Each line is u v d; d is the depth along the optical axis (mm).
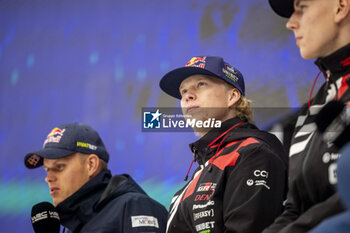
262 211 2863
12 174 8000
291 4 2703
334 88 2346
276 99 6594
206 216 3000
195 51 7469
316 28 2373
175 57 7605
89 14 8219
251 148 3094
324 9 2363
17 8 8625
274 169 3029
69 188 4324
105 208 4051
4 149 8180
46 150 4387
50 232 3812
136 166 7246
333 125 2102
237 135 3285
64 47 8281
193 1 7586
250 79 6875
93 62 8070
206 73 3588
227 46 7223
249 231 2807
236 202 2918
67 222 4227
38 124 8172
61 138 4453
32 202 7707
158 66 7688
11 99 8359
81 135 4492
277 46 6836
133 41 7883
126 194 4078
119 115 7707
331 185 2176
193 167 6848
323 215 1969
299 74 6562
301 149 2395
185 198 3201
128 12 7988
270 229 2336
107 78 7934
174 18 7699
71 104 8055
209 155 3361
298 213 2316
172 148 7012
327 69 2396
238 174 3014
